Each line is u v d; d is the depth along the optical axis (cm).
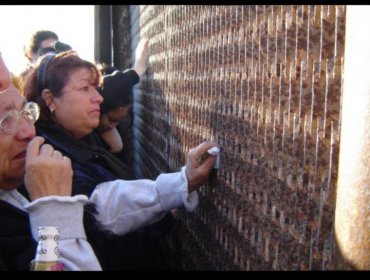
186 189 205
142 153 422
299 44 128
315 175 120
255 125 155
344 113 100
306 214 126
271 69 144
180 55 248
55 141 228
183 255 254
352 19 98
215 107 193
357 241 95
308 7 123
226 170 184
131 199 213
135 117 478
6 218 173
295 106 131
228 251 185
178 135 260
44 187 165
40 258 137
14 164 171
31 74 237
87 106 232
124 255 223
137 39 441
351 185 96
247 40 159
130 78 332
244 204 167
